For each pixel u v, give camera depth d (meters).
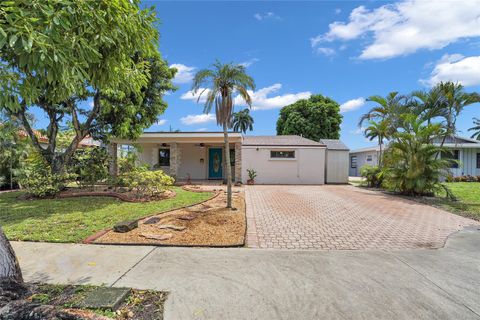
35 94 3.34
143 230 5.68
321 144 16.88
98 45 3.36
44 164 10.82
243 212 7.60
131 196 9.74
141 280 3.43
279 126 34.66
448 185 16.56
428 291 3.21
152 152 18.09
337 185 16.28
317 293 3.14
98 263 3.98
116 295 2.98
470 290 3.25
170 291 3.16
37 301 2.84
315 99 31.78
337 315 2.70
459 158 20.97
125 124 11.00
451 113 13.06
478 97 12.58
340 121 31.08
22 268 3.76
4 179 13.07
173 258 4.23
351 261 4.16
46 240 4.98
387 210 8.45
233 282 3.41
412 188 11.49
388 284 3.38
